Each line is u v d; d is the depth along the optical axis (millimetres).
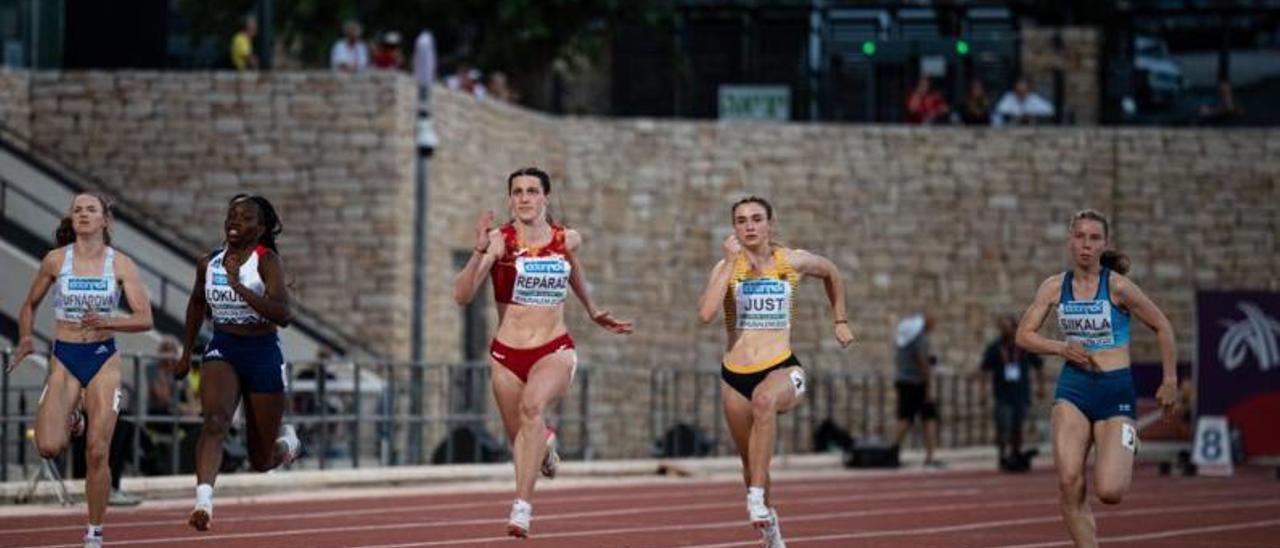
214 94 97188
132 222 92312
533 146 109062
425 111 88312
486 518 58219
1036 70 117875
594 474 79000
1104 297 41469
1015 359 89438
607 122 111625
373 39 115500
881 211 113500
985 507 66688
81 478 62688
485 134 103312
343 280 95875
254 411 43562
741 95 116812
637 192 111750
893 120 116625
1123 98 118812
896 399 101000
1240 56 120688
